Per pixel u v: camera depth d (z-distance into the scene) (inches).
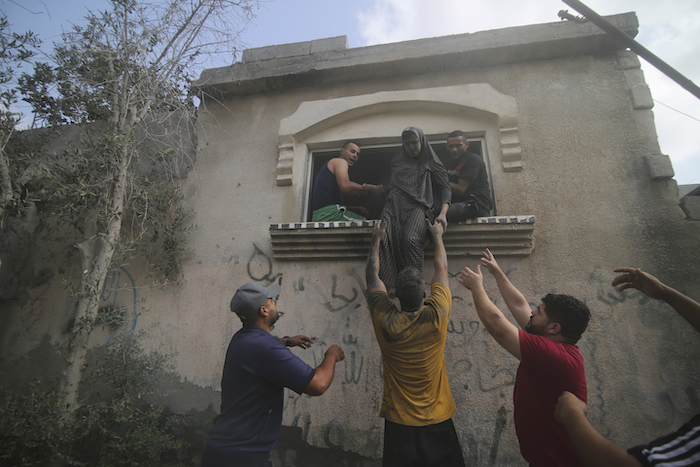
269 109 174.2
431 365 91.5
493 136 151.6
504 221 127.7
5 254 177.6
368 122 164.2
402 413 89.2
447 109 157.1
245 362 85.4
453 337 127.6
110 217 131.6
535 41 150.6
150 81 150.5
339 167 151.9
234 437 81.0
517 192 140.9
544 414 74.8
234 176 166.4
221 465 79.6
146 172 168.6
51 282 168.1
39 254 173.9
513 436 116.6
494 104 150.4
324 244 140.7
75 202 140.0
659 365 115.5
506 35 155.7
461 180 138.6
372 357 129.9
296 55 174.1
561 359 74.2
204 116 178.7
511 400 119.5
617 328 120.6
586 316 79.9
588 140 142.0
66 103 151.3
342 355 97.5
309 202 164.1
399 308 124.3
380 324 95.3
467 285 94.9
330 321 136.6
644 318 120.0
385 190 148.4
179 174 170.9
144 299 143.5
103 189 137.8
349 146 156.9
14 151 154.8
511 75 155.9
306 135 167.2
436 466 84.2
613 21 148.7
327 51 171.3
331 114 162.4
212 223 160.2
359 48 168.2
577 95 148.3
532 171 142.2
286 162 161.6
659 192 131.2
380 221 122.4
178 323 147.9
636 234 128.6
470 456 116.8
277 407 86.2
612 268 126.7
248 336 89.2
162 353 144.9
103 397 144.5
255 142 170.1
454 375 124.2
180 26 157.6
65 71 150.8
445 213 121.4
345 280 139.9
